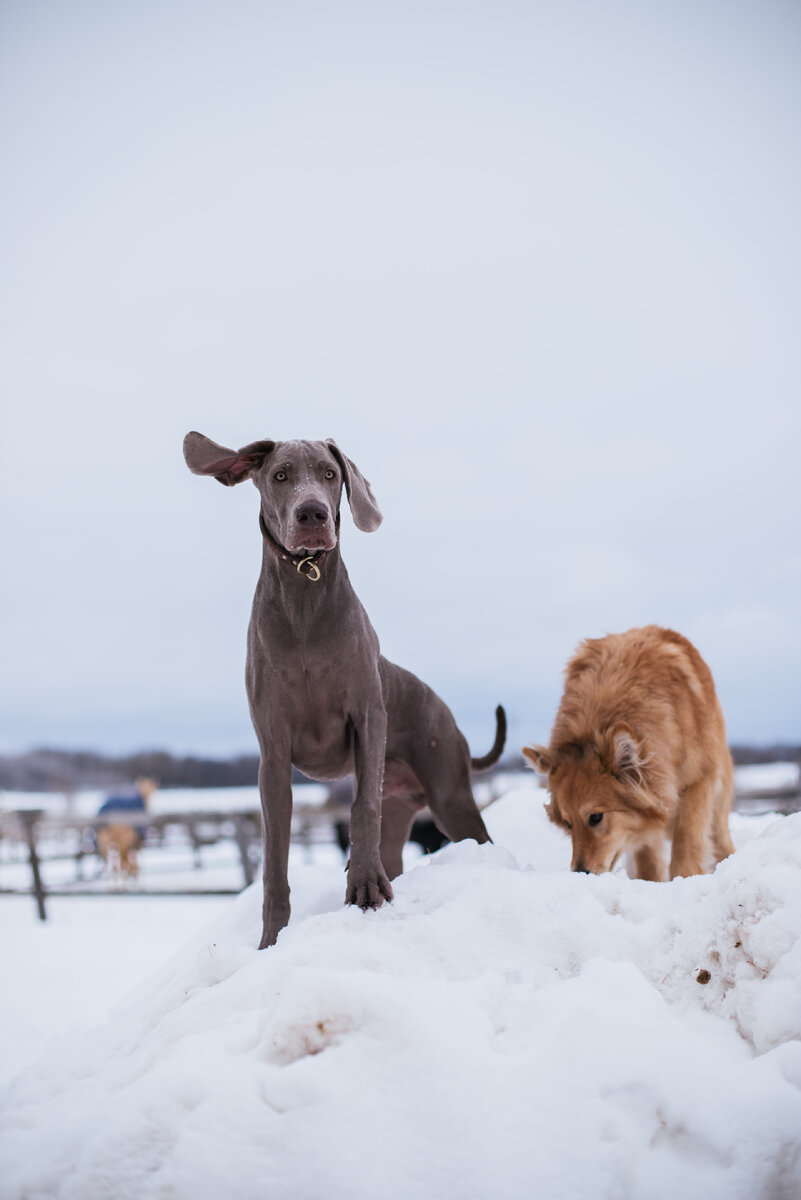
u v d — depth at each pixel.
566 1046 2.09
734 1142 1.86
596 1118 1.93
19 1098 2.71
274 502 3.49
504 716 5.10
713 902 2.56
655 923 2.67
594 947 2.63
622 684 5.15
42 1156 2.10
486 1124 1.93
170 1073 2.11
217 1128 1.93
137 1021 3.10
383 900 3.17
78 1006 6.80
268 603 3.53
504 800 6.73
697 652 5.33
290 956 2.70
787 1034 2.15
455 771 4.36
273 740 3.55
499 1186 1.83
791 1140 1.84
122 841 14.88
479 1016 2.23
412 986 2.33
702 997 2.40
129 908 12.98
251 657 3.65
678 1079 1.96
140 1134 1.99
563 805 5.15
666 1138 1.92
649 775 4.91
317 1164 1.86
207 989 2.74
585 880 3.01
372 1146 1.89
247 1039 2.28
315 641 3.50
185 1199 1.83
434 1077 2.02
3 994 7.39
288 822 3.56
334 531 3.53
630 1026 2.11
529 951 2.70
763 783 16.92
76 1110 2.33
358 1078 2.02
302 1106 1.96
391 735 4.21
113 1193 1.92
